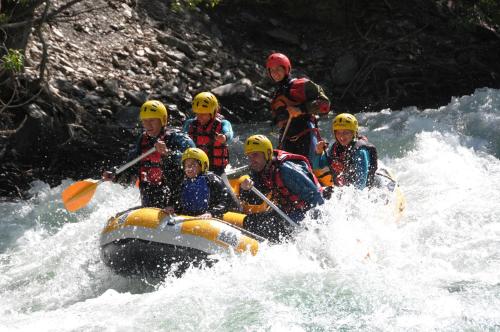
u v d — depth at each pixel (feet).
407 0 124.67
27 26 77.71
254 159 46.75
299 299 40.06
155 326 37.88
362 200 50.14
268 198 48.80
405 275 43.70
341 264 46.16
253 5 122.42
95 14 103.40
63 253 53.88
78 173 75.31
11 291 47.55
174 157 47.09
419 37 120.16
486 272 44.52
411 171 69.36
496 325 36.52
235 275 43.45
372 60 114.83
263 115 100.12
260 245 46.09
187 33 110.83
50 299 45.83
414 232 52.65
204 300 40.40
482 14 125.39
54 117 78.18
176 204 47.44
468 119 82.64
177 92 96.63
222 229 45.06
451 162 71.26
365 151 51.13
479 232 52.06
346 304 39.24
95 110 85.20
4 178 71.15
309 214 46.88
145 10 110.32
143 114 46.96
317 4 121.90
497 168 70.08
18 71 74.13
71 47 95.35
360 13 123.65
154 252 44.27
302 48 118.42
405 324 36.88
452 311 38.19
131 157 49.03
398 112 93.45
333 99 109.40
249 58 113.09
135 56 100.01
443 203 59.47
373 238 49.29
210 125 51.98
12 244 57.31
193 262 44.04
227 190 48.01
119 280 47.60
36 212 64.69
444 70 113.80
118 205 64.54
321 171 55.01
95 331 37.73
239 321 37.78
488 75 113.70
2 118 75.82
